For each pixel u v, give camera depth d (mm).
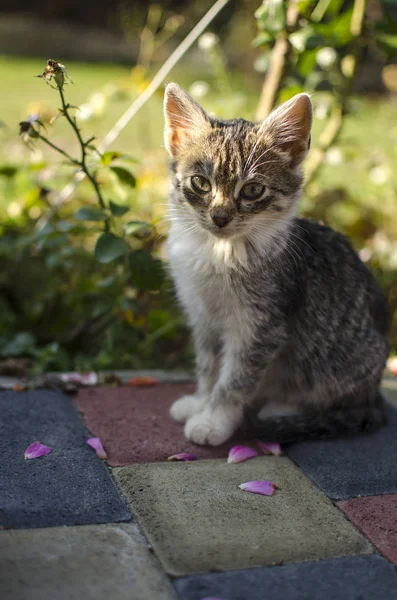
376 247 927
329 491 636
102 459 655
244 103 1045
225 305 702
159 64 1629
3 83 1855
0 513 590
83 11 2930
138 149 1253
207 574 563
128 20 2080
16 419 687
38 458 645
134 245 867
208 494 624
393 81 1084
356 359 726
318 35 804
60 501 605
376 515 615
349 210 1004
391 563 579
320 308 718
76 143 1133
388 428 715
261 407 744
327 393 730
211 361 737
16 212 890
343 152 937
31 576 551
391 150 1062
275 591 555
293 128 696
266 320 695
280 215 700
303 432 688
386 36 870
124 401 737
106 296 812
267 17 809
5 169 854
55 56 2518
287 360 730
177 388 769
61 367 806
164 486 629
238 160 685
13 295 876
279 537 592
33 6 2877
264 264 690
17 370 767
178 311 859
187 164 700
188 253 705
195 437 682
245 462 665
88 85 1940
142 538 585
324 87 1320
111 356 810
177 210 712
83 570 558
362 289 732
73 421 696
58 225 788
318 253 725
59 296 872
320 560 578
